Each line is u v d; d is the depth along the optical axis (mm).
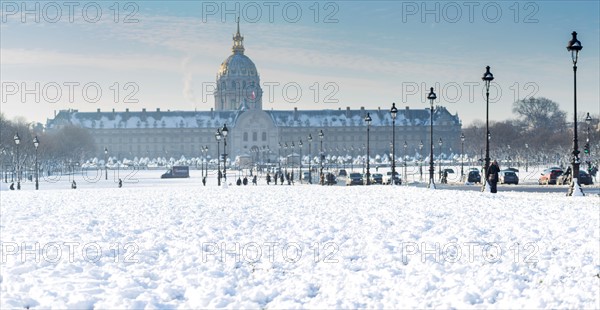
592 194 54125
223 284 18797
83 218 36562
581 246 23766
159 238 27375
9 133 191625
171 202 49375
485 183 56844
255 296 17672
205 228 30594
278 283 19203
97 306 16406
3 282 19109
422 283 18500
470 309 16062
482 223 30484
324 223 31844
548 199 45000
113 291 17906
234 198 53406
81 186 117625
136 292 18016
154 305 16844
